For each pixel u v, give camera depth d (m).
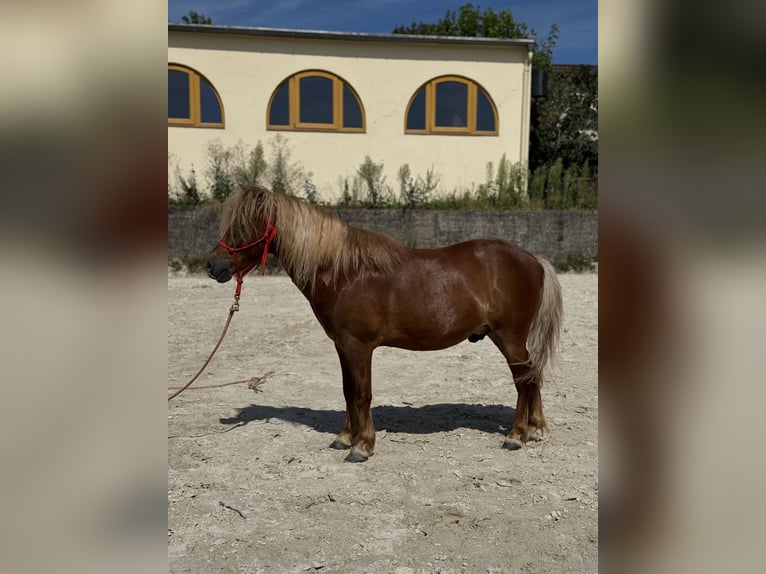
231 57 13.10
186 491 3.20
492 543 2.66
